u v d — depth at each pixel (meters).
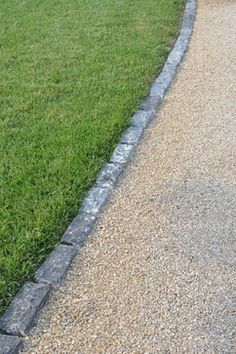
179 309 2.46
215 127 4.19
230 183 3.44
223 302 2.49
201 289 2.57
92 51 5.53
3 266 2.64
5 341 2.27
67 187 3.26
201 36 6.27
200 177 3.52
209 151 3.84
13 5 7.32
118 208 3.20
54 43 5.79
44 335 2.34
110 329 2.37
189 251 2.83
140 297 2.54
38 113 4.21
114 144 3.81
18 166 3.47
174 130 4.14
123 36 5.98
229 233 2.97
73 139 3.79
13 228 2.90
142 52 5.48
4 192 3.21
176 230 3.00
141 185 3.43
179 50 5.69
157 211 3.16
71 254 2.77
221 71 5.27
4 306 2.44
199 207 3.19
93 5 7.27
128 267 2.73
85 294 2.56
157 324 2.38
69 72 5.01
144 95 4.57
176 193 3.34
